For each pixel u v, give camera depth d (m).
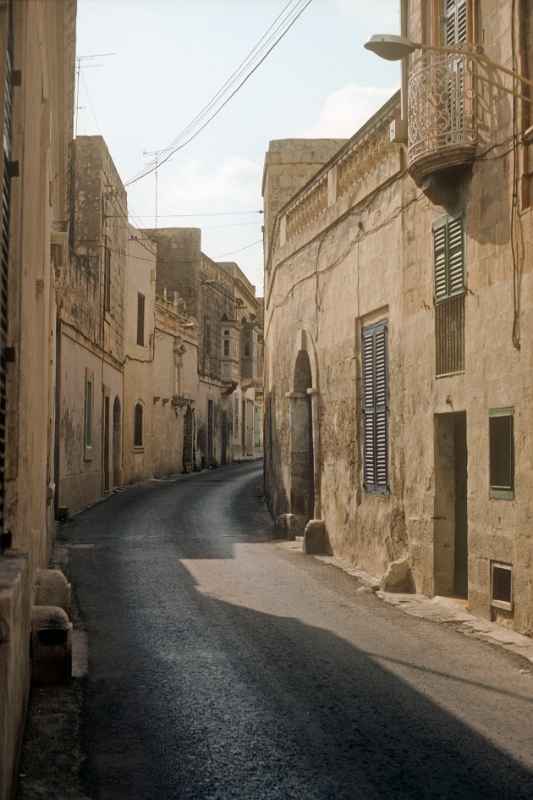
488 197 10.47
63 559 14.95
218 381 54.31
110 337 29.98
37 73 7.48
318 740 5.96
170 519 21.98
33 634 7.29
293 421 19.45
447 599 11.49
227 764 5.50
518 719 6.46
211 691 7.14
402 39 8.83
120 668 7.88
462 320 11.24
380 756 5.66
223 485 34.97
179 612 10.53
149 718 6.43
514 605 9.71
